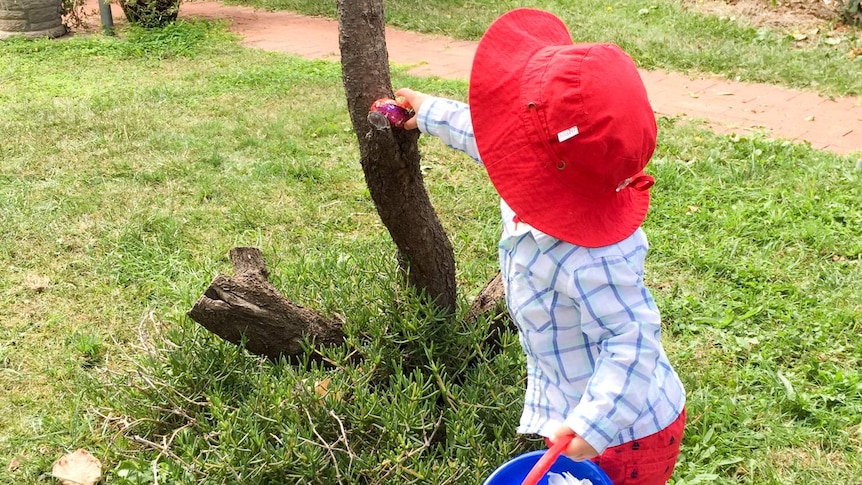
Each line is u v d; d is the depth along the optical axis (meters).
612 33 4.63
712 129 3.37
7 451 1.66
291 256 2.31
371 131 1.40
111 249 2.35
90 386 1.76
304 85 3.90
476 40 4.84
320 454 1.46
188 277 2.19
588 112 1.10
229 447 1.47
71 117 3.39
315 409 1.51
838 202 2.62
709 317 2.06
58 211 2.55
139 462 1.56
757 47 4.37
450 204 2.64
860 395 1.78
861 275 2.21
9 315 2.05
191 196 2.69
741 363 1.92
